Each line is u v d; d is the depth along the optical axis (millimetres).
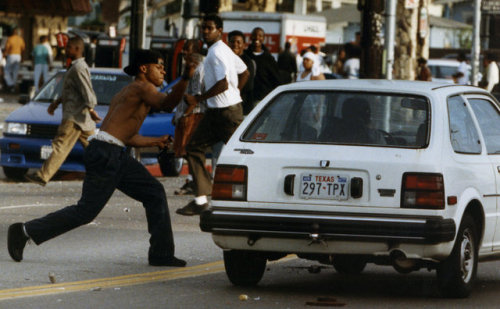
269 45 40781
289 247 8961
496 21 33500
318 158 8984
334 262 10008
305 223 8844
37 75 41031
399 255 8734
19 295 8758
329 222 8797
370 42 19922
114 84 20141
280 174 9055
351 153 8977
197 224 13984
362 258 9156
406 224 8688
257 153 9188
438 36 72750
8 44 44406
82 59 16594
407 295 9422
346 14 63781
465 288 9203
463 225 9109
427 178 8812
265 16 40594
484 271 11102
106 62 32125
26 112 19281
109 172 10086
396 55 38938
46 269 10086
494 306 8914
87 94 16516
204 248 11930
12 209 14781
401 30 38781
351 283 10109
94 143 10078
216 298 8984
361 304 8883
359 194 8867
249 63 16375
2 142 19094
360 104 9406
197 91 14641
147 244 12016
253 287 9672
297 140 9297
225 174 9195
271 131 9422
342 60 35344
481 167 9570
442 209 8789
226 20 41188
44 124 18906
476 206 9469
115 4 43656
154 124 19328
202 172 14094
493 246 9852
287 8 75875
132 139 10148
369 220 8742
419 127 9172
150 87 10086
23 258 10719
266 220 8945
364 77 20000
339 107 9430
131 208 15461
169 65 28484
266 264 10758
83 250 11430
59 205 15422
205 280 9930
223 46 13750
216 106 13867
